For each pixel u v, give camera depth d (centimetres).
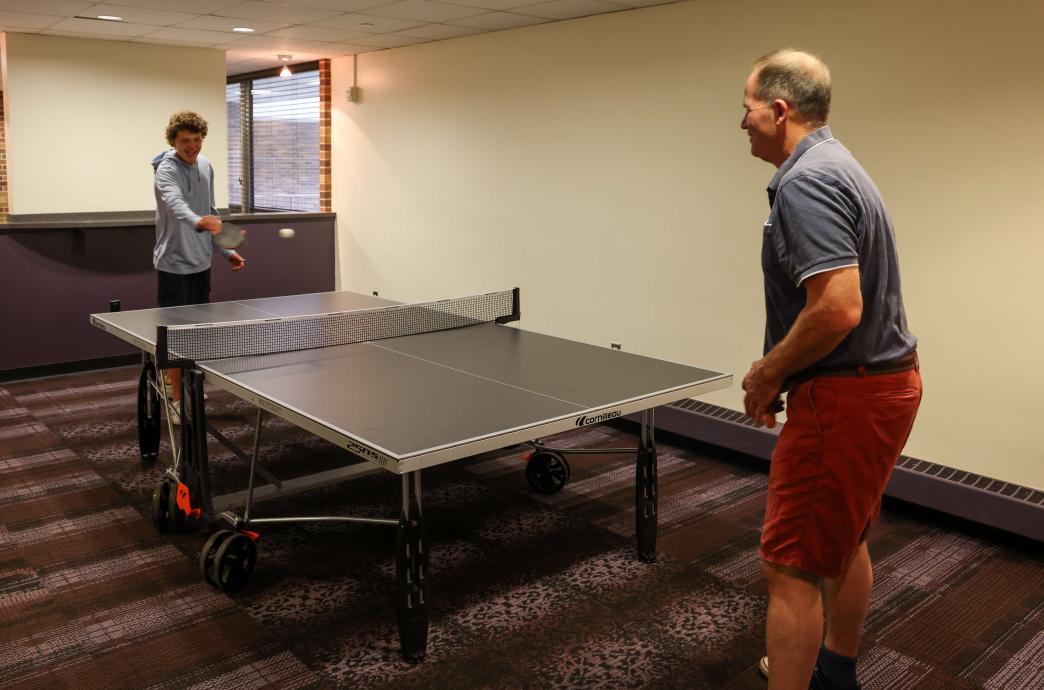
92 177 673
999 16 345
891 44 381
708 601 304
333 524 365
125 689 246
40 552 335
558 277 566
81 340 621
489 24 555
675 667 262
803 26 412
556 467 406
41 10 534
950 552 353
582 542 353
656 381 304
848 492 195
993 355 364
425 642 263
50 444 463
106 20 570
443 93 638
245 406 541
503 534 359
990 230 358
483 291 628
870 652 274
